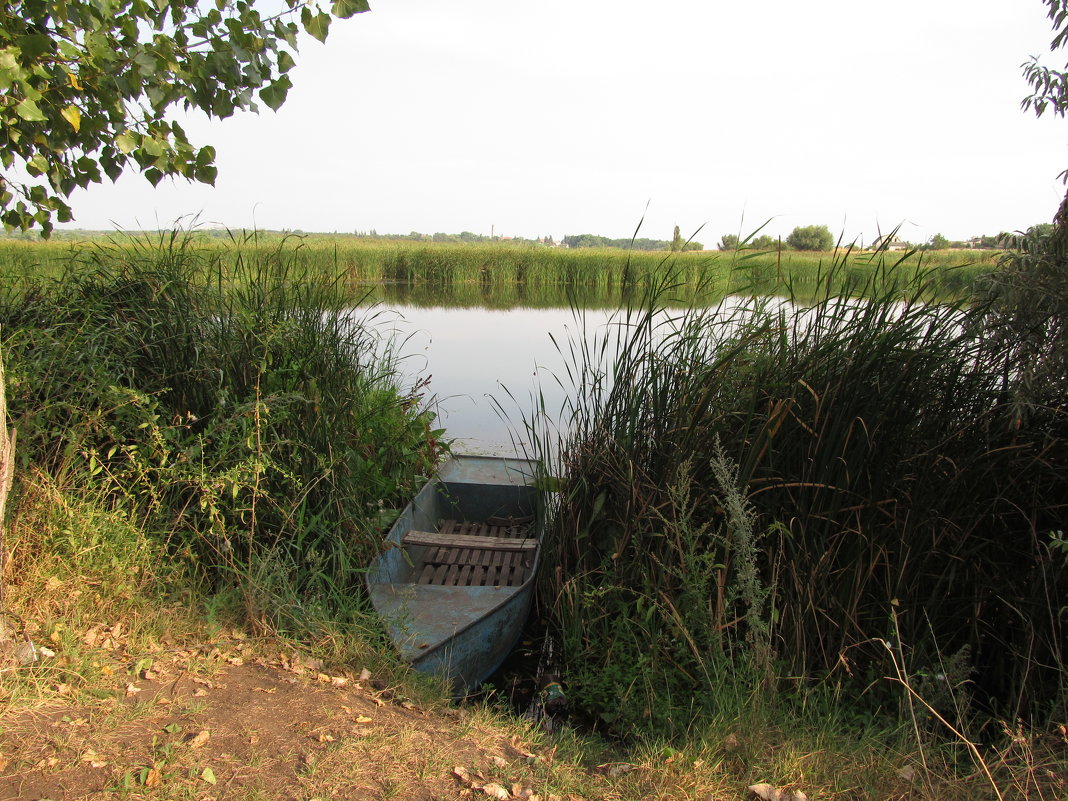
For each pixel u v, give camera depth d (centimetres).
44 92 393
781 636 369
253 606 374
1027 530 374
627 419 452
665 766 290
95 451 396
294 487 446
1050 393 356
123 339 446
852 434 382
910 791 280
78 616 335
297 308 525
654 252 3756
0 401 288
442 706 346
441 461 678
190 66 396
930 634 365
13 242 1406
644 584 402
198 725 284
